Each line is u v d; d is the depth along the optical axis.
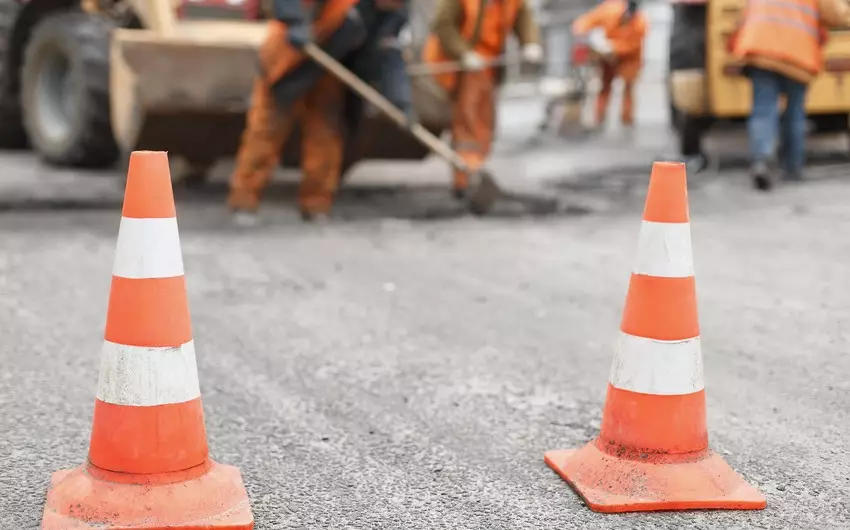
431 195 8.81
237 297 4.88
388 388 3.54
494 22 7.74
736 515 2.50
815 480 2.72
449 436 3.07
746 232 6.62
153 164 2.40
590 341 4.15
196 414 2.45
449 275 5.43
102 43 9.75
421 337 4.20
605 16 15.05
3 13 11.41
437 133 8.48
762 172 8.38
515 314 4.59
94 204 7.75
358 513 2.51
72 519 2.35
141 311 2.38
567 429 3.13
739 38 8.30
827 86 9.20
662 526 2.44
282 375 3.68
